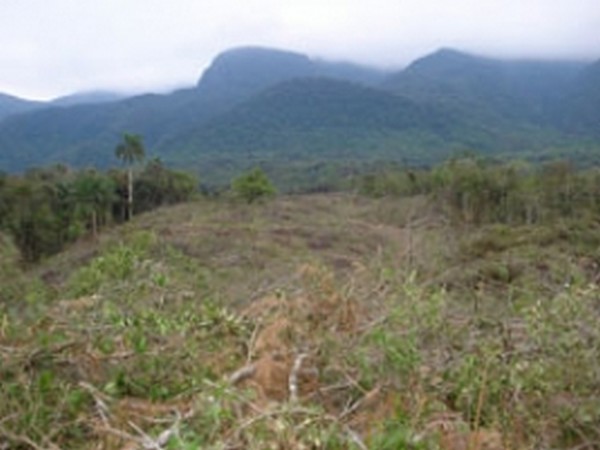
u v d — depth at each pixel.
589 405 3.26
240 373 3.26
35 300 4.16
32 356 3.33
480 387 3.22
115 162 160.50
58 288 5.25
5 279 5.70
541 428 3.17
